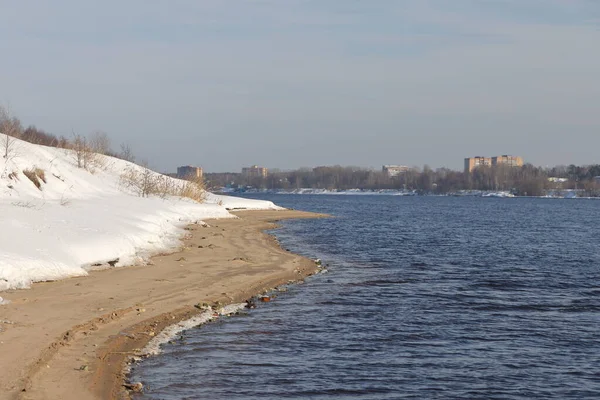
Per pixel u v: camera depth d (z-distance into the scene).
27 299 17.84
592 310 20.78
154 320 17.23
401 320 18.78
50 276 20.48
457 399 12.54
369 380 13.43
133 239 29.59
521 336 17.25
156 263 26.52
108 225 30.19
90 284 20.62
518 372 14.17
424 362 14.75
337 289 23.70
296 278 25.84
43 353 13.46
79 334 15.30
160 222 39.44
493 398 12.65
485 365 14.60
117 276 22.52
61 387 11.93
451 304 21.42
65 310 17.09
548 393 12.96
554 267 32.38
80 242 24.67
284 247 38.84
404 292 23.48
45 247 22.39
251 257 31.03
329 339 16.48
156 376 13.23
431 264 32.56
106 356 14.09
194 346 15.40
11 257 19.97
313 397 12.41
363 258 34.56
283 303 20.77
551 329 18.06
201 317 18.11
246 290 22.38
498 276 28.47
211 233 42.75
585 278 28.31
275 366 14.16
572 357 15.33
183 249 32.00
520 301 22.19
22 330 14.95
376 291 23.53
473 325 18.39
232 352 15.07
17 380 11.91
